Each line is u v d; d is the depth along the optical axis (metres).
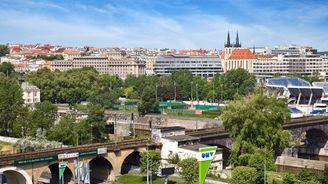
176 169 196.75
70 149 190.75
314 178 173.12
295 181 169.88
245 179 167.75
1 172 167.25
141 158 192.00
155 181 186.00
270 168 195.25
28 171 172.38
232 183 170.75
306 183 163.38
